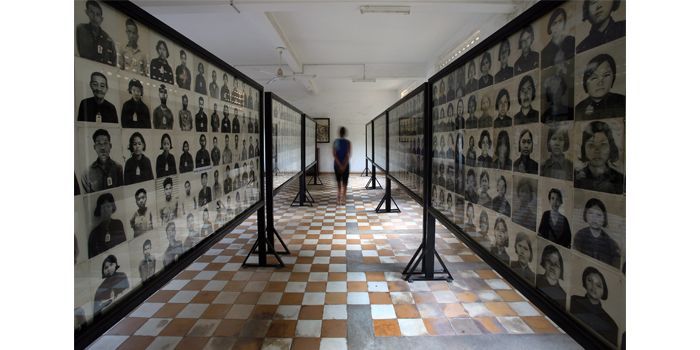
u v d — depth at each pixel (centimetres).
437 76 259
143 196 133
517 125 134
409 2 489
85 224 103
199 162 187
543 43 114
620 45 80
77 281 100
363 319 245
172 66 155
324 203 715
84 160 102
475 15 607
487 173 166
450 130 230
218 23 643
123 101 120
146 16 129
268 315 251
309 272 334
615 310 84
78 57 99
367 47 815
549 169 113
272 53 855
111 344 215
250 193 295
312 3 491
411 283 306
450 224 226
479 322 239
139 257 131
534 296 121
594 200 91
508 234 144
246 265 348
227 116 233
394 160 503
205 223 195
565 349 208
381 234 474
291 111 491
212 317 248
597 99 88
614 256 84
